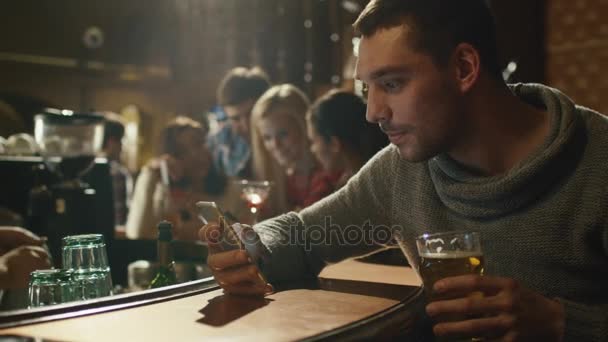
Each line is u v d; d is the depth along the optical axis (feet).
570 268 4.44
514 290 3.71
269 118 9.07
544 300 3.90
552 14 15.74
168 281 5.34
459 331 3.66
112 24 25.76
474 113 4.44
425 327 4.15
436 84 4.26
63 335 3.20
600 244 4.38
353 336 3.31
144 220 11.13
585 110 4.56
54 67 24.84
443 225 4.84
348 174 8.16
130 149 26.25
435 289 3.72
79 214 7.20
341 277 5.26
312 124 8.40
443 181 4.69
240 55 19.79
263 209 7.18
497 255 4.61
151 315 3.66
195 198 10.60
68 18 25.11
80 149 7.23
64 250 4.68
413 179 4.98
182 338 3.16
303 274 5.11
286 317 3.61
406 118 4.29
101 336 3.20
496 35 4.56
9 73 24.09
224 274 4.28
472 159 4.58
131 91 26.23
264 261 4.80
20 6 24.17
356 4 15.74
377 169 5.26
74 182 7.27
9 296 4.75
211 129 13.07
